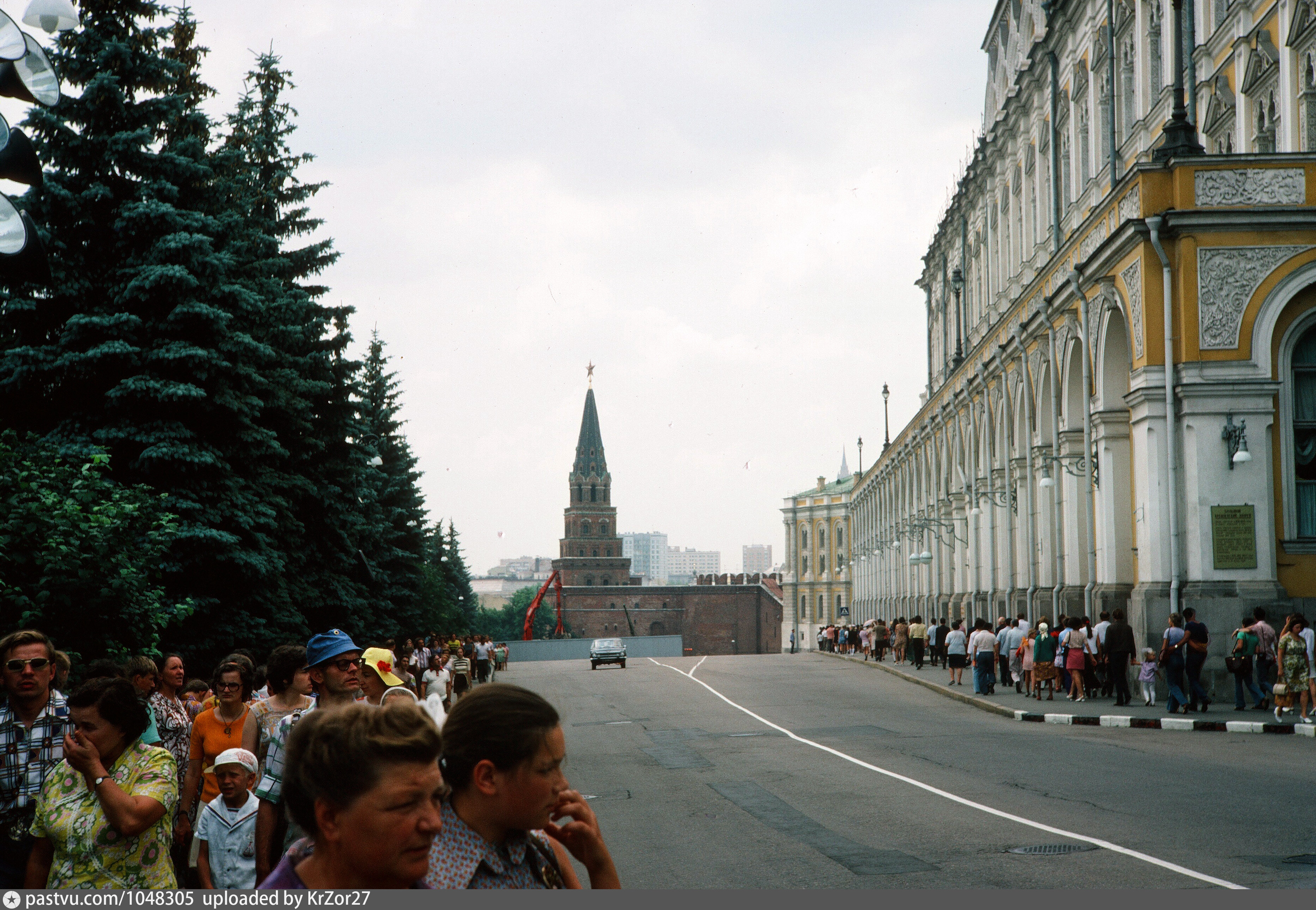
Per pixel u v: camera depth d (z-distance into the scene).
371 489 34.59
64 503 14.85
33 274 8.44
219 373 20.59
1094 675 27.62
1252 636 22.19
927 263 67.50
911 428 62.12
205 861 6.73
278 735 6.68
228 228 21.58
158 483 20.20
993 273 51.50
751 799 14.23
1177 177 24.31
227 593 21.06
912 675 40.66
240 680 8.15
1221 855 9.75
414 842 2.94
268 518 21.62
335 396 28.69
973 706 29.14
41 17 8.38
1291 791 13.09
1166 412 24.14
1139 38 35.12
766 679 42.69
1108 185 36.94
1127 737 19.84
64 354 19.64
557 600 153.25
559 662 86.38
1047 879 9.06
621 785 16.03
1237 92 29.97
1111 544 27.36
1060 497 33.56
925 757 17.95
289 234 31.70
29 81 8.34
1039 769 15.91
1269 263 23.92
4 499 14.61
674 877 9.80
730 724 25.50
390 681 7.81
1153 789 13.63
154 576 16.67
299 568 26.09
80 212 20.39
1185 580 23.95
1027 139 45.75
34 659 6.75
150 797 5.65
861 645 68.25
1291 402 24.03
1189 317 23.98
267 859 6.62
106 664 6.45
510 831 3.36
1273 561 23.64
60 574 14.17
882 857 10.27
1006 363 39.47
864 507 88.62
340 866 2.97
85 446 19.30
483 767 3.28
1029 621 36.12
